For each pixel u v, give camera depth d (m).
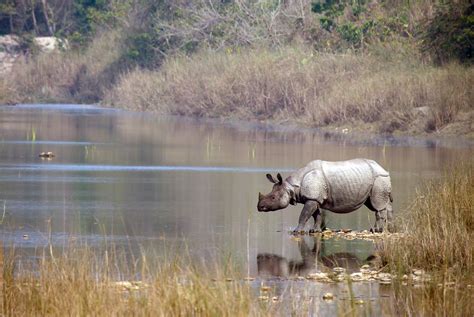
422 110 117.38
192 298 31.05
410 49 139.38
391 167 79.25
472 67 125.69
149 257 42.94
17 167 80.06
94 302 31.33
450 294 35.91
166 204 60.03
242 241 47.97
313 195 50.41
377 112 124.38
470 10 134.38
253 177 73.69
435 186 55.41
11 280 33.75
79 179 72.38
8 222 52.47
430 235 41.94
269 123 141.62
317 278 40.25
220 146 100.81
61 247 45.16
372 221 55.00
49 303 31.86
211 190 66.44
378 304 35.91
